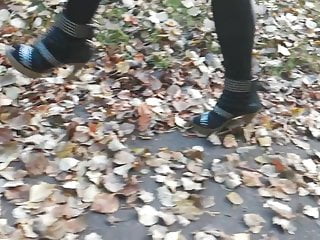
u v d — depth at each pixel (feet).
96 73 6.39
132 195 4.76
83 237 4.37
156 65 6.60
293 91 6.56
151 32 7.27
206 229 4.56
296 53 7.25
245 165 5.25
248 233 4.58
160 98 6.07
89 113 5.73
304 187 5.09
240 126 5.57
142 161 5.14
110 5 7.70
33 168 4.92
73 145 5.17
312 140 5.75
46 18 7.30
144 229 4.51
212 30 7.42
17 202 4.62
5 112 5.57
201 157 5.25
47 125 5.47
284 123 5.89
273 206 4.83
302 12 8.32
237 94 5.39
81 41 5.17
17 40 6.93
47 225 4.37
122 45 6.95
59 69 6.27
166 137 5.49
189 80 6.42
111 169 5.00
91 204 4.64
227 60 5.29
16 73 6.16
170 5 7.79
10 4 7.48
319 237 4.64
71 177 4.88
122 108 5.79
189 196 4.80
